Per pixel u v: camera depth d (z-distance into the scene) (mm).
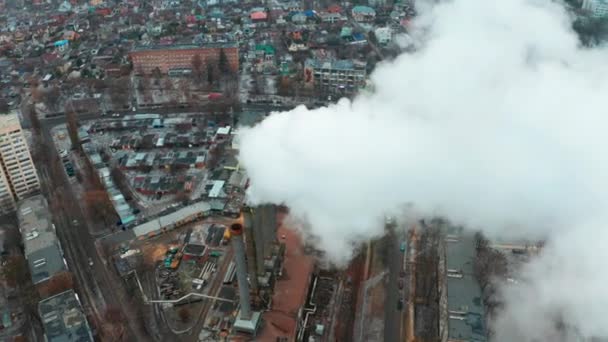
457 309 196625
